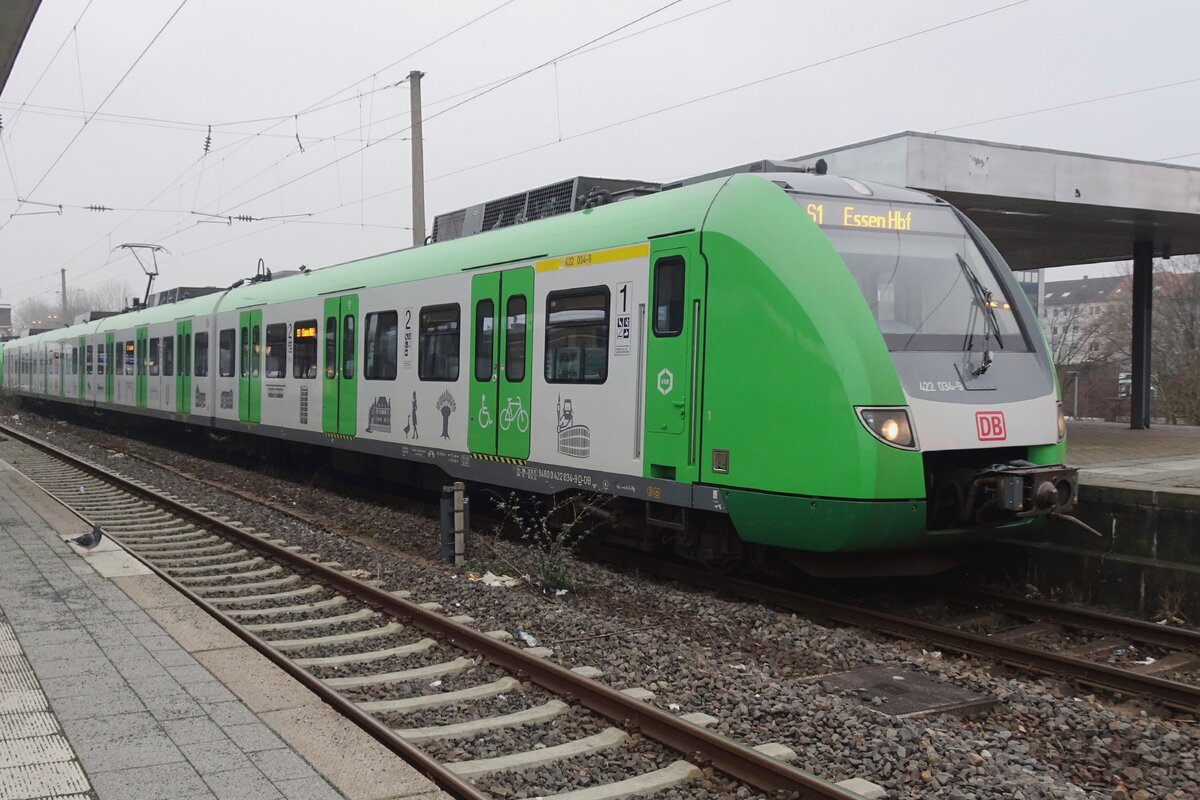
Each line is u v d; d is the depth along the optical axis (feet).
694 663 20.15
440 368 37.60
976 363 25.22
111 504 43.98
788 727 16.69
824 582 30.01
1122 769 15.80
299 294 49.90
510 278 33.65
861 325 23.50
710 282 25.84
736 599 27.91
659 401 27.32
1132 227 53.78
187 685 17.10
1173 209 48.26
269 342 53.31
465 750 16.05
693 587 29.43
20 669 17.89
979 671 20.95
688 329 26.40
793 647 22.66
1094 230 55.06
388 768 13.64
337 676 20.22
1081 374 117.91
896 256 25.66
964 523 25.00
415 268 39.68
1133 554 27.50
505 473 33.71
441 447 37.37
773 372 24.22
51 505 39.27
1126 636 24.17
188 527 38.24
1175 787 15.12
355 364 43.98
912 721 17.33
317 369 47.67
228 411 59.21
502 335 34.01
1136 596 27.07
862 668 20.99
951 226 27.12
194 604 23.06
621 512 30.86
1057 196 44.86
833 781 14.52
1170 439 52.75
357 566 31.22
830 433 23.17
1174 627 24.38
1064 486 24.68
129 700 16.28
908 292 25.45
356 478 56.70
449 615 24.67
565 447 30.86
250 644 20.56
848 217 25.58
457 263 36.76
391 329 41.09
